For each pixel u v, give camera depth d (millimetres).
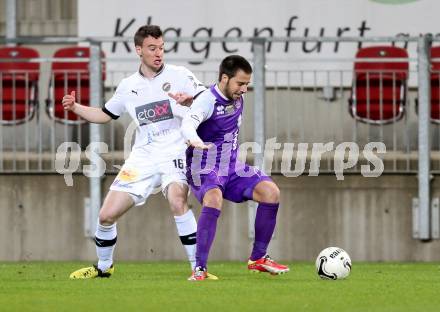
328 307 22906
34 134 42750
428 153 40062
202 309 22500
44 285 28281
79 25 45094
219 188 28969
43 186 40781
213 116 28656
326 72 42969
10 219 40781
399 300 24469
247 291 26094
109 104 30531
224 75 28359
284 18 44375
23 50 44062
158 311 22203
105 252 30562
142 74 30375
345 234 40375
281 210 40469
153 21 44781
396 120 41375
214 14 44594
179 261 40469
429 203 40219
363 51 42875
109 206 29906
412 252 40312
